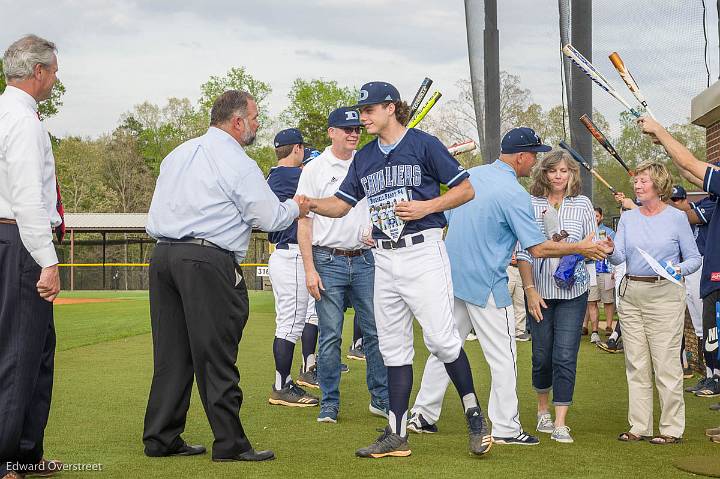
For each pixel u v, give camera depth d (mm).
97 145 74125
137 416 5945
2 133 3947
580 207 5668
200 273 4602
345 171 5875
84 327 13719
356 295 5977
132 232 37656
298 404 6543
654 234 5406
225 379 4641
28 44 4043
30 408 4227
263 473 4344
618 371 8398
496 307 5164
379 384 6047
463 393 4785
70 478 4227
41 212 3961
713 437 5328
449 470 4441
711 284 5500
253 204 4660
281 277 6555
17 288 4004
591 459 4746
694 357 8672
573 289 5352
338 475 4309
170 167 4754
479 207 5145
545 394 5707
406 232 4707
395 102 4699
